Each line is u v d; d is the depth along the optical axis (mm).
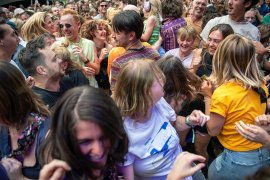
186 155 1326
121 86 1740
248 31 3623
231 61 2100
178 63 2328
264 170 990
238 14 3553
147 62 1771
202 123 2102
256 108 2092
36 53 2316
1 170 1385
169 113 2027
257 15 7324
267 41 4199
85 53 3721
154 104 1795
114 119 1107
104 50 3975
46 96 2283
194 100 2447
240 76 2074
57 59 2396
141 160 1783
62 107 1097
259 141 1832
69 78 2734
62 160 1095
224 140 2180
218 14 4625
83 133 1063
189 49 3434
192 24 4785
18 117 1587
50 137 1177
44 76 2332
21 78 1610
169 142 1825
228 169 2146
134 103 1699
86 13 9039
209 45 3178
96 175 1155
